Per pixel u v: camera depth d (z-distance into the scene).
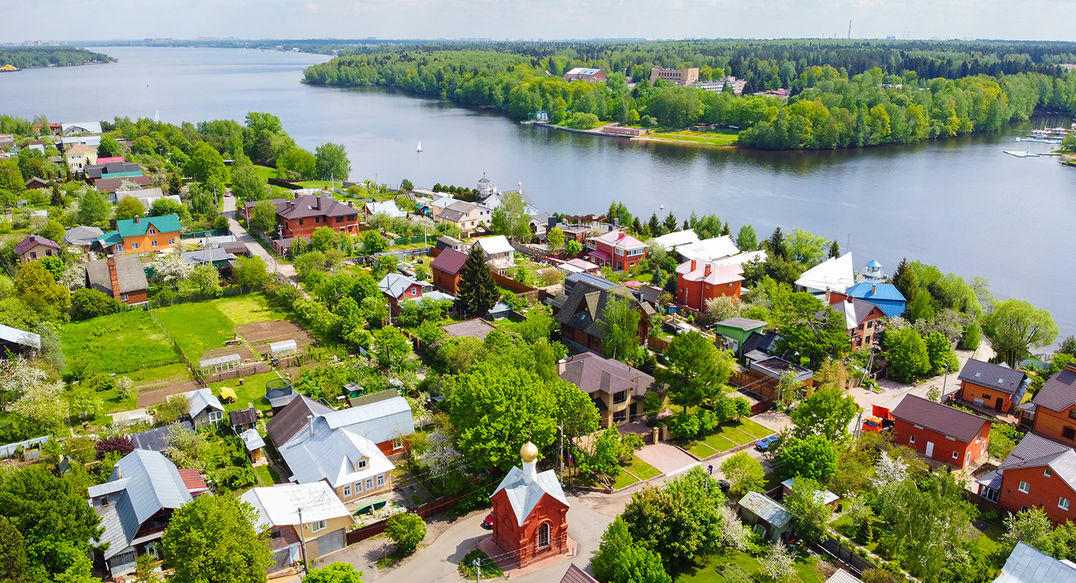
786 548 63.84
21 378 82.88
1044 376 98.88
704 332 114.56
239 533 52.47
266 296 126.69
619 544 56.28
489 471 73.38
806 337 97.81
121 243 144.38
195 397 83.44
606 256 149.12
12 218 164.00
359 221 173.88
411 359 99.75
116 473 66.75
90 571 57.84
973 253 173.25
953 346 113.12
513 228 166.75
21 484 57.34
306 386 91.12
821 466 71.88
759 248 152.75
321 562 61.91
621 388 84.31
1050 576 54.31
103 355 100.88
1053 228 193.38
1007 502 70.19
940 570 57.03
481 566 61.25
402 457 77.81
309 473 70.56
